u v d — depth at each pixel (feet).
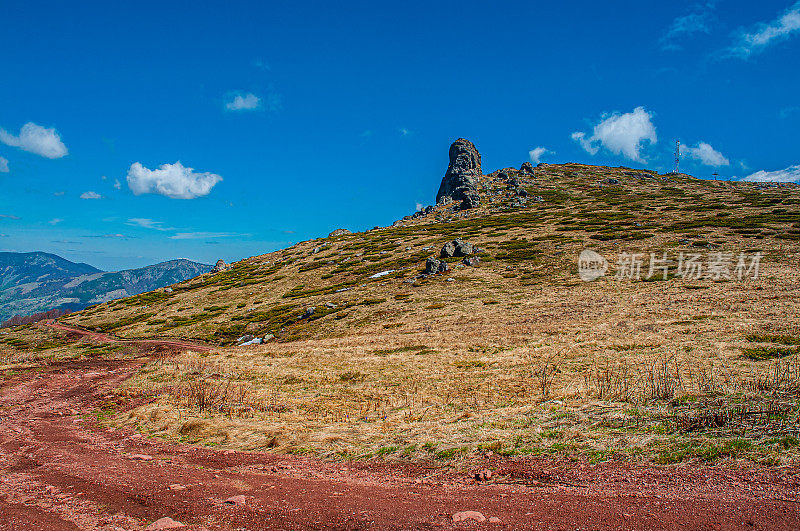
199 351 190.90
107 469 47.32
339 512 32.07
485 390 79.77
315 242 512.22
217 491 38.27
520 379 85.46
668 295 162.50
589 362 92.73
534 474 37.35
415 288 238.68
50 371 155.02
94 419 79.77
